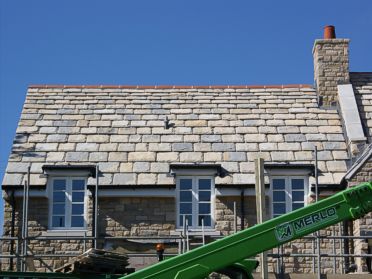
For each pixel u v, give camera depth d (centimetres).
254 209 2595
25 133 2817
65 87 3098
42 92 3069
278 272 2245
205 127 2872
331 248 2547
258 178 1967
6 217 2567
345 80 3005
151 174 2639
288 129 2856
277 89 3105
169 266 1448
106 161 2697
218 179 2616
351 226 2545
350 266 2473
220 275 1881
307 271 2533
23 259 2356
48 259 2544
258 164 1973
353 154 2694
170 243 2548
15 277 1711
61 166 2616
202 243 2517
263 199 1950
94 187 2594
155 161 2702
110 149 2753
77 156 2716
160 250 2161
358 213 1470
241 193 2595
